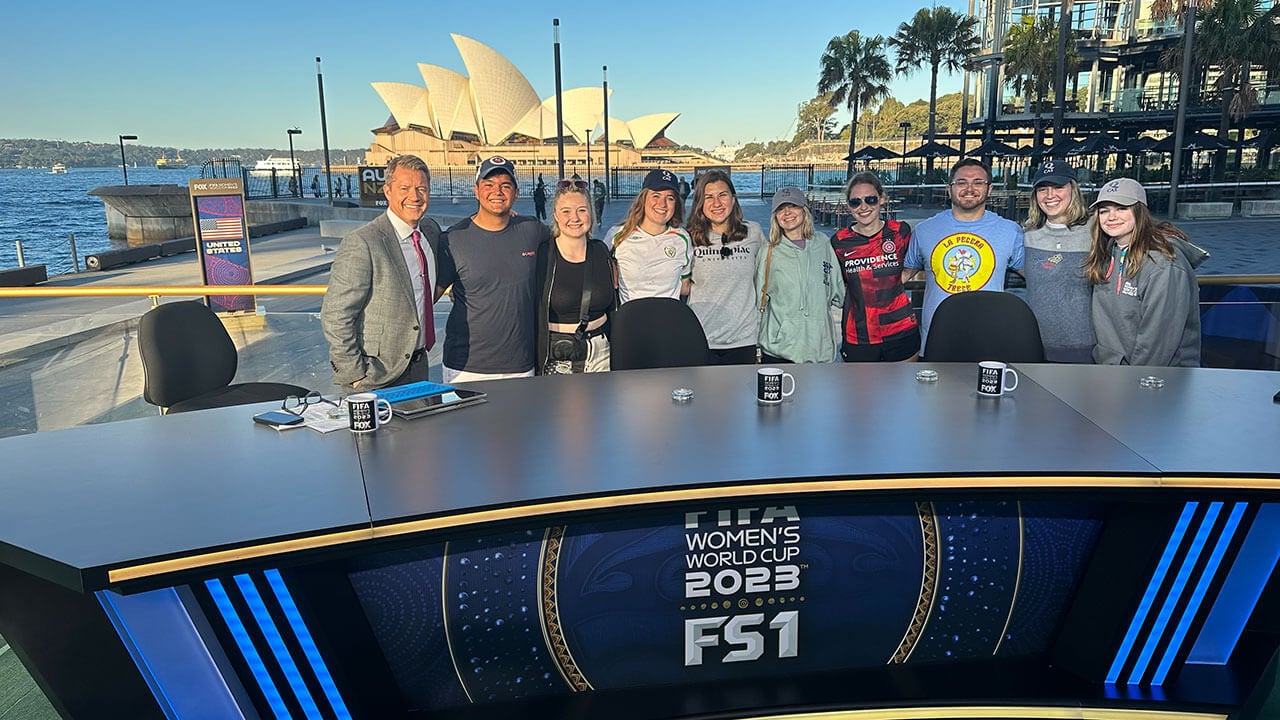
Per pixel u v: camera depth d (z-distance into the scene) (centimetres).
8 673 232
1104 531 208
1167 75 2781
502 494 167
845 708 203
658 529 200
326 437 210
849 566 210
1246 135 2747
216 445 204
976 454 189
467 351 329
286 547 148
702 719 200
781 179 3059
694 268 363
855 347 375
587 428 214
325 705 179
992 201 1875
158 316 317
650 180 338
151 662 160
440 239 326
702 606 207
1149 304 312
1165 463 183
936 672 217
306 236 2259
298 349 472
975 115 3388
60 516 157
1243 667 212
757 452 192
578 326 327
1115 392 249
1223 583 202
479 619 196
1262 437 202
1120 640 205
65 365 429
